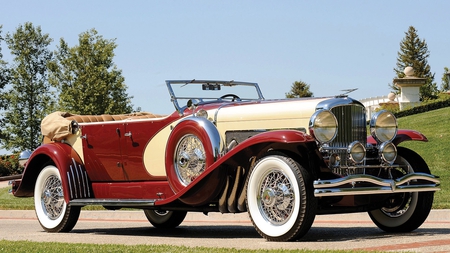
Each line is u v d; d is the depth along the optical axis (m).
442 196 11.12
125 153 7.80
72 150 8.41
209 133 6.72
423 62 82.75
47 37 47.31
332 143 6.28
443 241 5.83
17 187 8.98
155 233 8.08
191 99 7.64
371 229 7.54
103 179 8.14
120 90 34.59
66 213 8.23
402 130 7.08
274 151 6.18
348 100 6.45
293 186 5.92
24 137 45.34
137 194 7.68
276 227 6.11
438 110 28.38
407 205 6.91
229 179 6.67
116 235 7.62
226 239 6.67
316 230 7.59
